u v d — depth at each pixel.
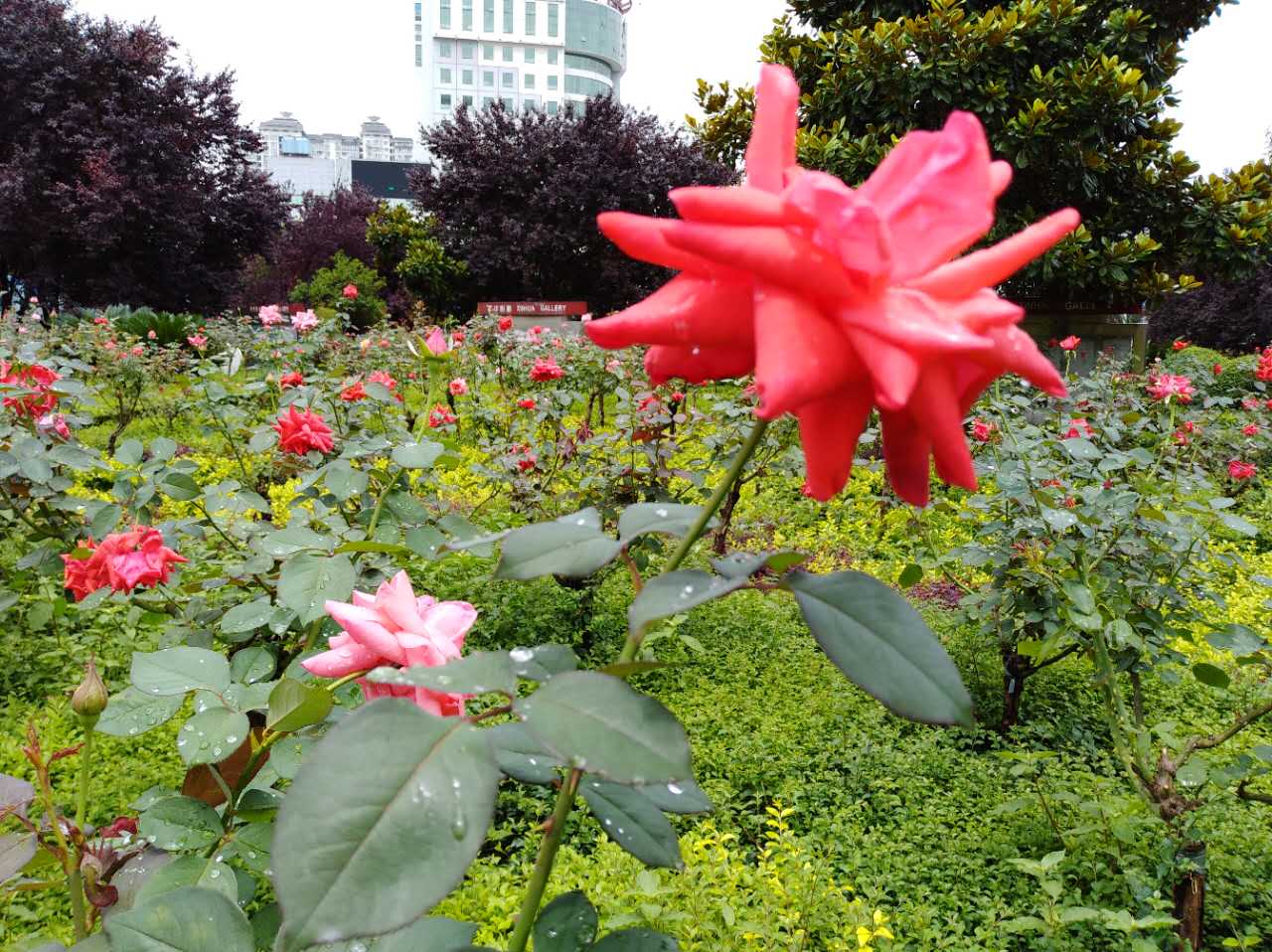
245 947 0.90
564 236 23.81
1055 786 3.05
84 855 1.28
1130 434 5.02
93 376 8.11
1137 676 3.08
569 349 8.70
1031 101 9.77
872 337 0.58
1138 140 9.70
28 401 3.56
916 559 4.58
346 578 1.94
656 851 0.89
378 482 2.98
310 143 116.56
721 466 5.32
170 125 22.36
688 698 3.78
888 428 0.68
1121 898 2.50
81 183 20.53
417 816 0.56
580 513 0.80
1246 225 9.98
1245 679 4.02
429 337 3.95
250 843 1.34
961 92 9.67
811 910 2.19
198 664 1.37
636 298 25.27
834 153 9.79
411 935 0.91
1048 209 10.44
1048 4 9.75
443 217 26.22
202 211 23.03
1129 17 9.98
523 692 3.36
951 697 0.64
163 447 3.21
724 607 4.71
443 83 83.12
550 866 0.78
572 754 0.59
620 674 0.70
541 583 4.66
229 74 23.81
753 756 3.28
